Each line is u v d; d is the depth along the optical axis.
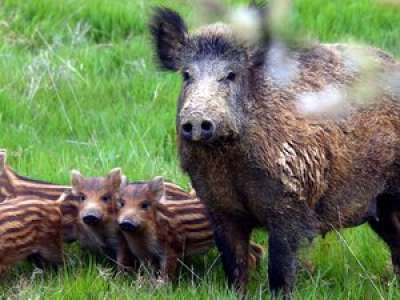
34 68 28.47
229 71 16.95
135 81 28.59
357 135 18.28
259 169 17.31
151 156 24.81
